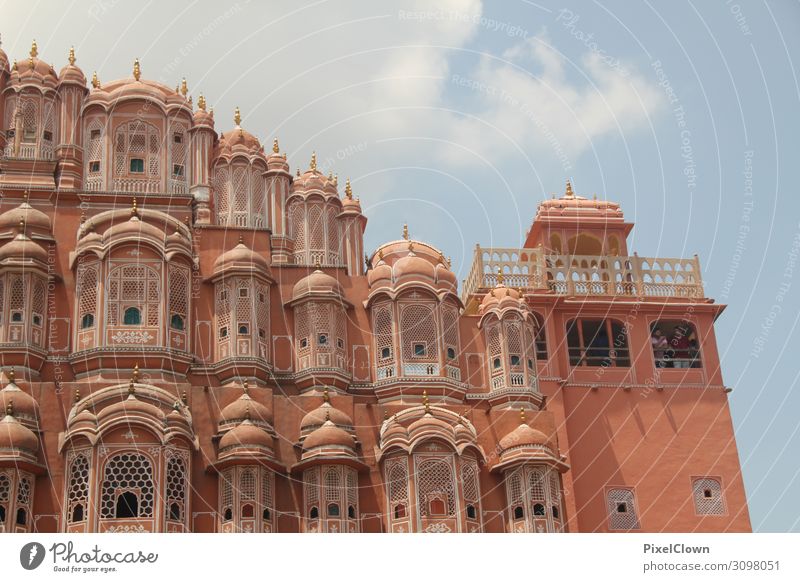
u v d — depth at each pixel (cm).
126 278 4059
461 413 4125
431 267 4441
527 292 4684
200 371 4081
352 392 4228
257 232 4403
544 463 3966
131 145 4553
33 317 4000
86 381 3894
